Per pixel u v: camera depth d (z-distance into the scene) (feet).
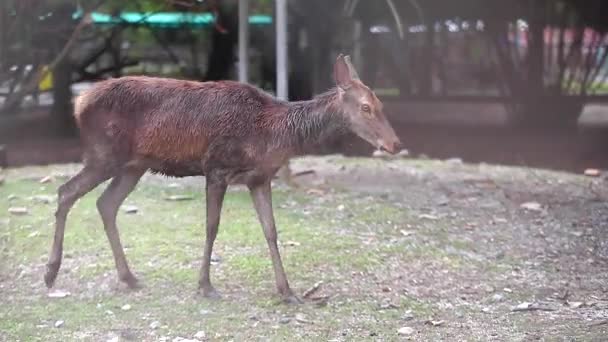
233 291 20.03
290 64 50.65
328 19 50.37
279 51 32.32
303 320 18.26
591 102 69.41
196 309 18.78
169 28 53.62
